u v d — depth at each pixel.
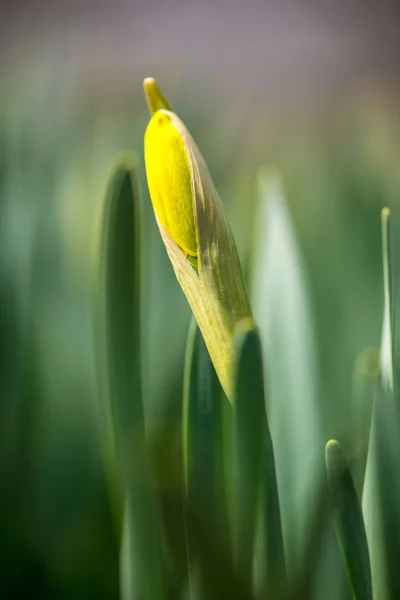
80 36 2.01
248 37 2.79
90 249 0.54
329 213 0.67
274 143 0.91
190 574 0.28
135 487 0.30
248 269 0.38
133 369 0.30
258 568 0.29
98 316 0.30
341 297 0.60
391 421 0.31
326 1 2.88
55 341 0.51
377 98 1.75
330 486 0.29
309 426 0.34
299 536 0.33
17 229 0.47
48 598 0.40
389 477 0.31
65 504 0.44
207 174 0.29
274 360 0.36
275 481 0.29
